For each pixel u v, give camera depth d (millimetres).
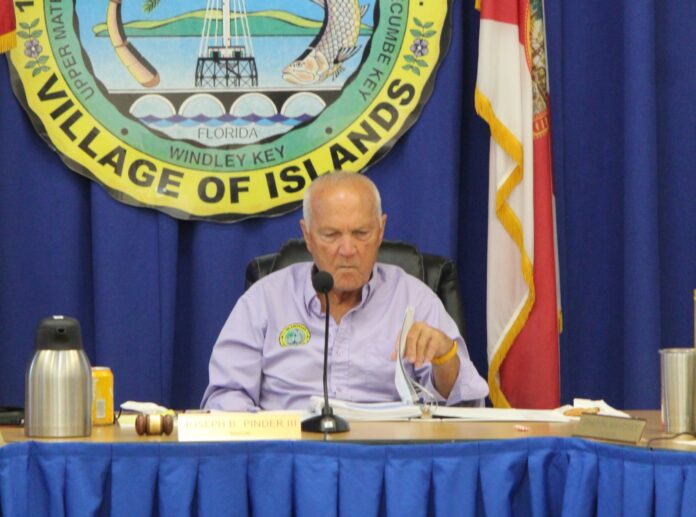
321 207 8766
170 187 11320
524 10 11102
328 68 11406
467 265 11758
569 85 11805
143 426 6738
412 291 9195
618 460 6230
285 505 6328
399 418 7559
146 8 11391
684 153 11695
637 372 11289
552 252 11070
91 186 11359
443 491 6320
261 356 8969
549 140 11180
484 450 6395
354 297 9055
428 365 8781
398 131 11344
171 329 11281
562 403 11656
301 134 11398
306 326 8969
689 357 6961
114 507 6211
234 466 6305
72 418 6699
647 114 11344
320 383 8875
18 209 11352
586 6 11773
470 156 11734
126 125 11359
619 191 11789
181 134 11383
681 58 11688
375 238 8820
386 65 11406
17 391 11344
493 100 11047
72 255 11406
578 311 11836
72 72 11367
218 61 11398
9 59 11312
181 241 11586
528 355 11023
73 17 11383
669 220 11750
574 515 6332
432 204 11281
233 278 11406
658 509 6090
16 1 11328
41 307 11383
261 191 11391
